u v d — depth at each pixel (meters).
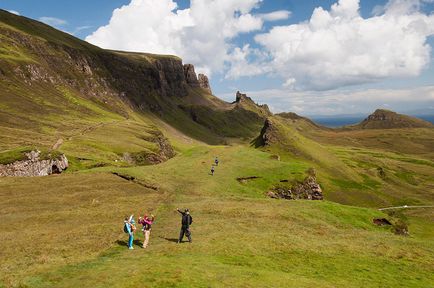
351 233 51.09
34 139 143.50
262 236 42.00
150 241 40.25
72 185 70.50
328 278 31.83
